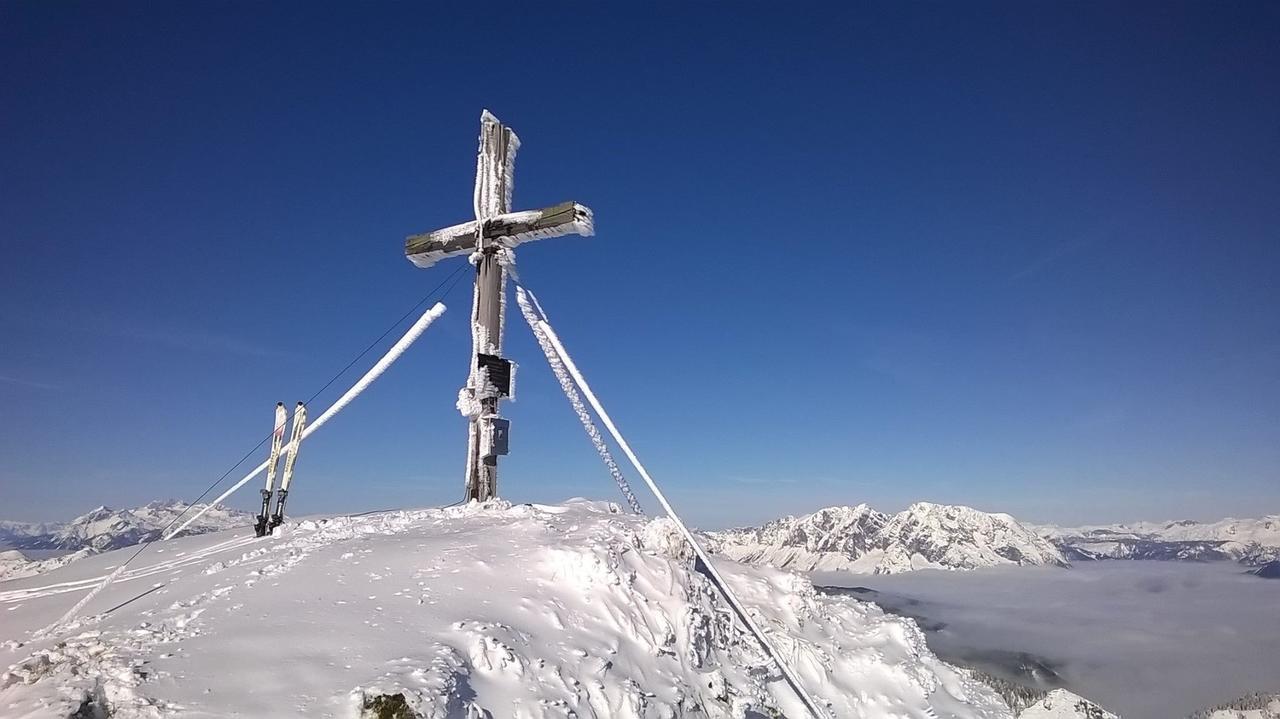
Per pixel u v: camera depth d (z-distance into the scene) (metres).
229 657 7.05
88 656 7.01
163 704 6.05
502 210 16.59
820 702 12.30
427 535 12.65
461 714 6.88
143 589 10.84
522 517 14.12
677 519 12.08
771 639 12.95
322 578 9.82
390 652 7.51
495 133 16.84
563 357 13.54
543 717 7.56
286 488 15.52
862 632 15.38
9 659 8.07
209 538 16.44
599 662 9.02
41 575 15.70
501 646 8.13
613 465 14.94
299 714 6.16
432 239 17.06
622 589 10.74
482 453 15.83
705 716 9.81
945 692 14.73
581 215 15.41
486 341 16.08
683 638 10.84
